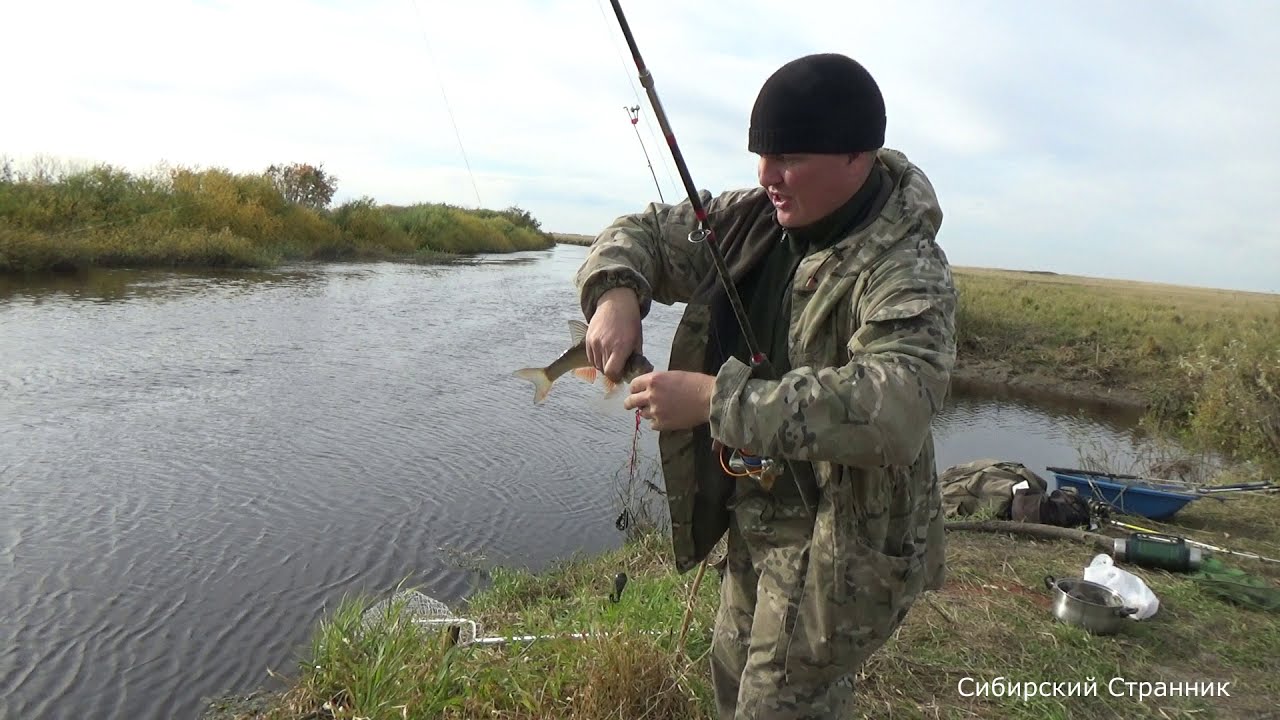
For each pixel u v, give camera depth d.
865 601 2.33
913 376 1.96
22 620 5.95
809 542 2.53
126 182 29.31
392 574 7.07
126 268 24.25
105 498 8.05
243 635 5.98
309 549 7.41
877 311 2.12
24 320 15.27
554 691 4.04
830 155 2.25
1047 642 5.23
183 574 6.78
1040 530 7.58
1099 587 5.79
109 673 5.43
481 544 7.78
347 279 28.14
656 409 2.16
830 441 1.94
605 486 9.59
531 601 6.40
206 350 14.46
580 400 13.57
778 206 2.45
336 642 4.57
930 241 2.24
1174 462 12.41
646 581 6.14
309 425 10.85
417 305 23.11
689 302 2.79
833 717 2.56
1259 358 14.49
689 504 2.78
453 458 10.12
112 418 10.36
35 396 10.89
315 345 15.94
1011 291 33.72
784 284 2.61
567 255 66.19
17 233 21.58
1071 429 16.95
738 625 2.88
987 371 22.30
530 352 17.28
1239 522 8.76
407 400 12.62
